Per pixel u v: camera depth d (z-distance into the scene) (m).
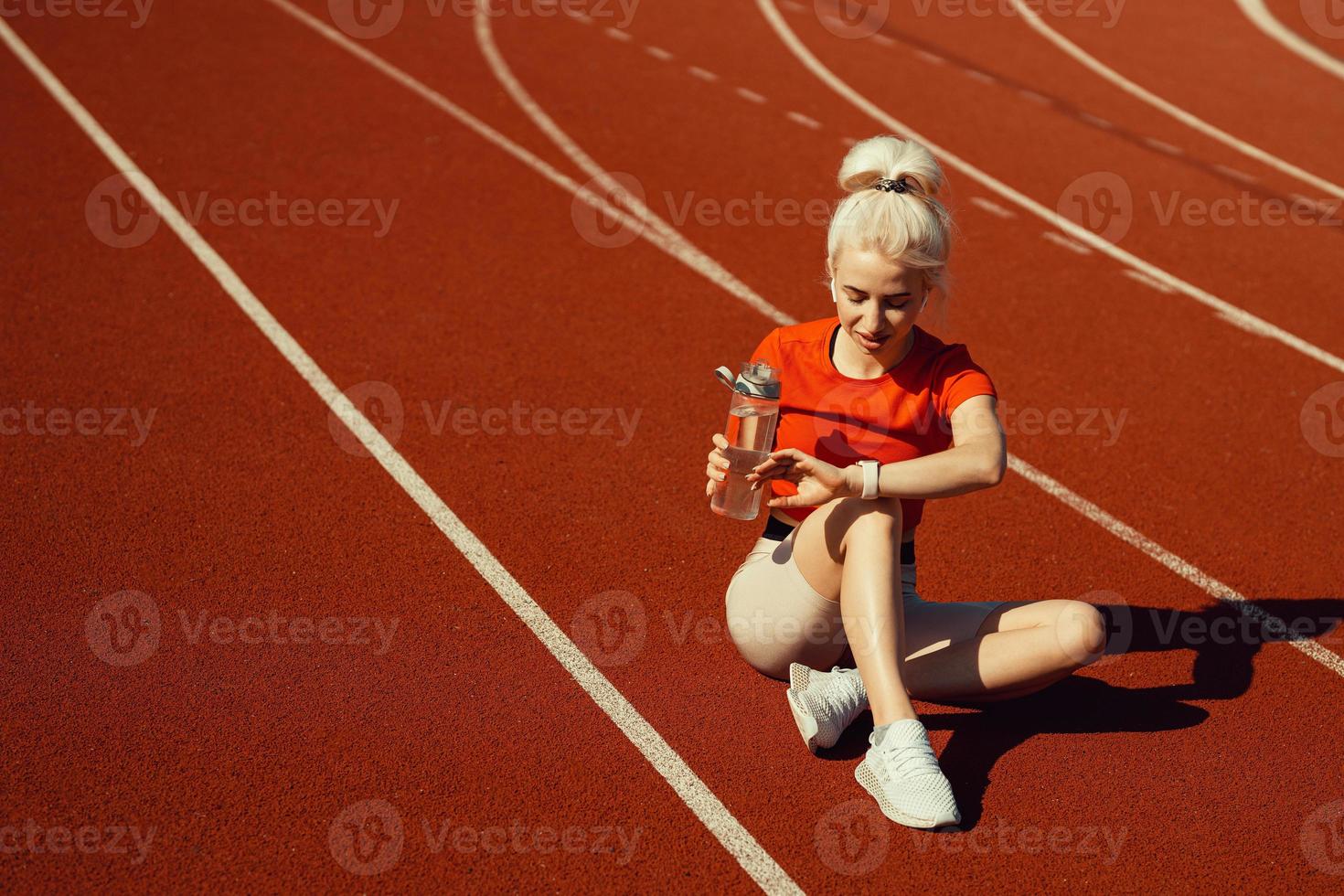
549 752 3.19
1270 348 6.30
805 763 3.21
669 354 5.70
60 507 4.14
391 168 7.83
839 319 3.08
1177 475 4.93
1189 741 3.39
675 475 4.67
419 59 10.31
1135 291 6.93
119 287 5.89
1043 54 12.71
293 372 5.24
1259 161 9.82
